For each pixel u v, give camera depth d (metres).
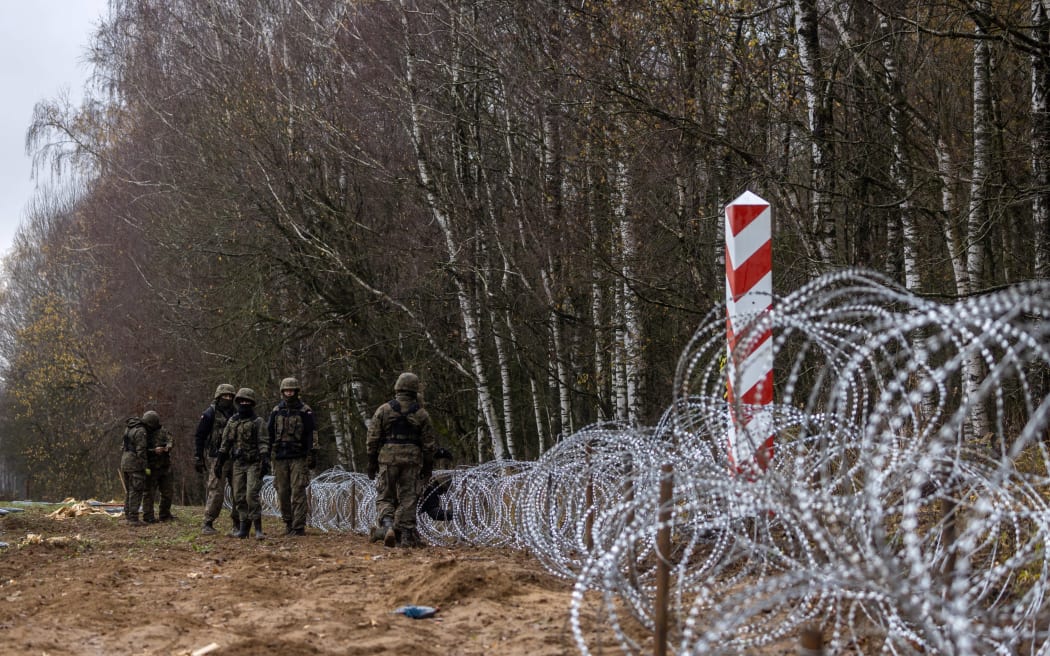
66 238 42.47
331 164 28.62
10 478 61.03
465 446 28.86
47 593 8.88
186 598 8.65
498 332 24.44
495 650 6.55
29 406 43.88
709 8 15.07
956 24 13.05
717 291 17.06
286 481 15.30
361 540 14.15
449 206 25.34
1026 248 17.81
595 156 18.42
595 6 16.58
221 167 27.81
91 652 6.62
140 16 35.50
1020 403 11.65
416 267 26.03
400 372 27.83
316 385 29.03
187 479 37.16
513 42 21.50
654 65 16.83
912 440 4.54
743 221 8.37
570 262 20.23
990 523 4.44
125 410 35.47
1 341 50.50
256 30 30.14
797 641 5.20
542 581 8.94
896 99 14.36
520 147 23.94
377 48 26.59
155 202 31.67
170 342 31.11
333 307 26.92
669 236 18.17
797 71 15.28
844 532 3.81
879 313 3.95
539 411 27.69
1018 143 16.41
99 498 43.31
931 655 4.43
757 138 16.48
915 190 13.57
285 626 7.40
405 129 26.52
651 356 19.22
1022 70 16.56
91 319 39.12
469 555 11.70
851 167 14.62
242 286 27.64
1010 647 4.29
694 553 6.73
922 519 5.17
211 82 29.66
